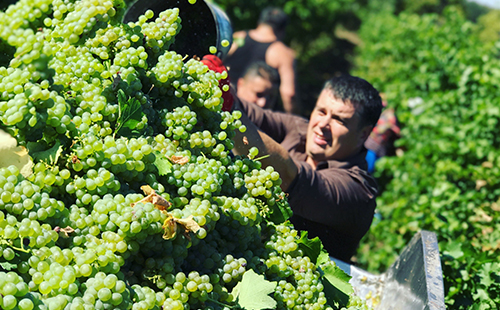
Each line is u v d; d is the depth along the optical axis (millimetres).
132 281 1315
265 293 1401
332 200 2512
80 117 1421
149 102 1585
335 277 1852
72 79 1480
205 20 2111
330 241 2686
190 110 1709
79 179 1323
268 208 1750
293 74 6457
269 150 2238
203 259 1453
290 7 12203
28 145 1333
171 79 1649
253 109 3102
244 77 5102
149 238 1289
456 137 5664
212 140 1660
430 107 6586
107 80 1517
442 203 4418
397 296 2201
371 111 2748
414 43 9312
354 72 11125
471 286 2580
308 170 2461
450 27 8453
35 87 1241
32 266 1193
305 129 3111
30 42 1212
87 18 1380
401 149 6574
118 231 1264
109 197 1318
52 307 1127
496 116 5586
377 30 14312
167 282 1318
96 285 1188
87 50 1550
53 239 1250
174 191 1506
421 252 2057
